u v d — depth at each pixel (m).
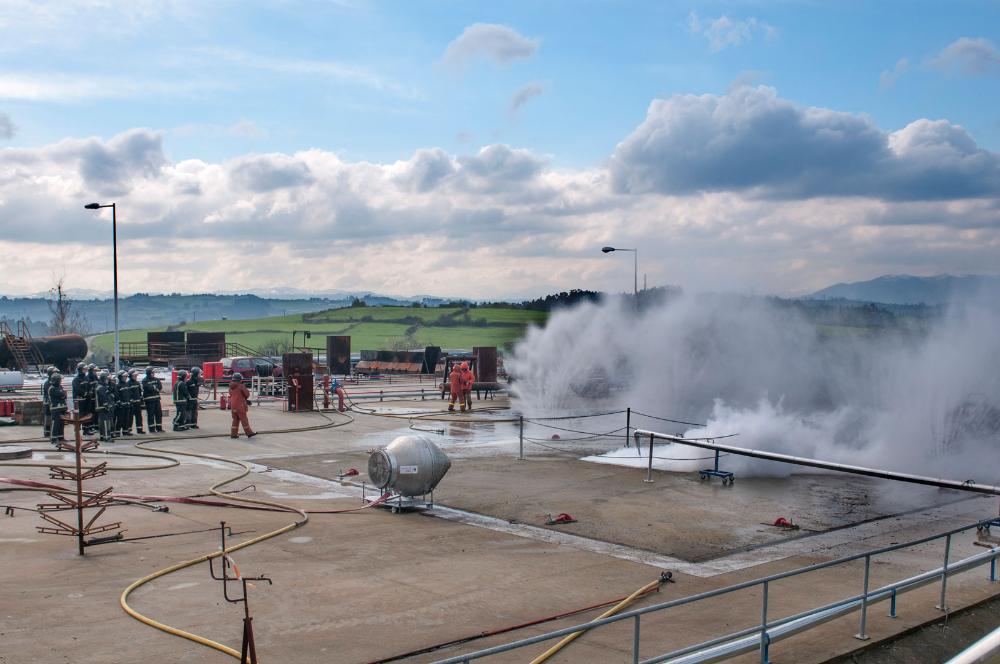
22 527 13.40
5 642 8.31
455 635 8.90
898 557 12.82
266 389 41.56
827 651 8.91
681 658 7.46
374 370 57.66
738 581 11.29
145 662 7.89
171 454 21.97
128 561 11.46
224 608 9.55
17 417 27.75
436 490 17.38
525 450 23.39
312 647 8.42
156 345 61.97
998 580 11.85
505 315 135.62
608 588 10.75
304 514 14.66
